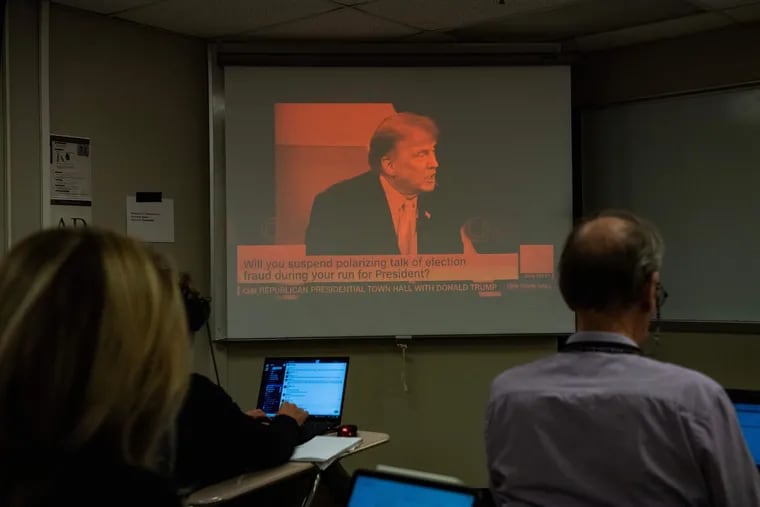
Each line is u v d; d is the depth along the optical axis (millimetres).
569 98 4035
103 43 3625
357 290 3996
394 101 4023
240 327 3951
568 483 1109
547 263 4020
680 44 4031
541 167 4035
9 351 667
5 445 666
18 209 3254
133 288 710
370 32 3914
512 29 3896
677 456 1063
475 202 4027
